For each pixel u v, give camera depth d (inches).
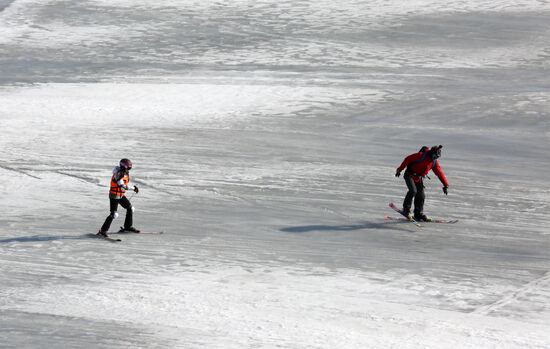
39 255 1839.3
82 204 2400.3
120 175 2010.3
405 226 2150.6
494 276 1676.9
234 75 5319.9
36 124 3814.0
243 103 4399.6
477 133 3609.7
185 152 3206.2
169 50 6323.8
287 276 1669.5
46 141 3415.4
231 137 3538.4
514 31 6840.6
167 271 1706.4
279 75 5305.1
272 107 4296.3
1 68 5728.3
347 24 7160.4
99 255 1840.6
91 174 2810.0
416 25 7106.3
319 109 4247.0
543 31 6825.8
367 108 4274.1
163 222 2190.0
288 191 2573.8
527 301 1499.8
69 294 1531.7
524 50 6171.3
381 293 1547.7
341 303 1478.8
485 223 2185.0
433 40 6555.1
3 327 1350.9
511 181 2738.7
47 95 4662.9
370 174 2834.6
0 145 3319.4
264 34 6830.7
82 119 3971.5
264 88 4817.9
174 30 7062.0
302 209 2342.5
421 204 2185.0
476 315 1411.2
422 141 3459.6
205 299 1498.5
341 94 4643.2
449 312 1429.6
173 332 1320.1
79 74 5452.8
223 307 1449.3
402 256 1844.2
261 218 2235.5
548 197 2506.2
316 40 6565.0
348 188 2620.6
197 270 1715.1
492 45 6353.3
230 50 6264.8
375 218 2241.6
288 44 6437.0
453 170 2915.8
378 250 1900.8
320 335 1299.2
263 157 3127.5
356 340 1273.4
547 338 1286.9
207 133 3629.4
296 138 3526.1
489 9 7751.0
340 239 2010.3
